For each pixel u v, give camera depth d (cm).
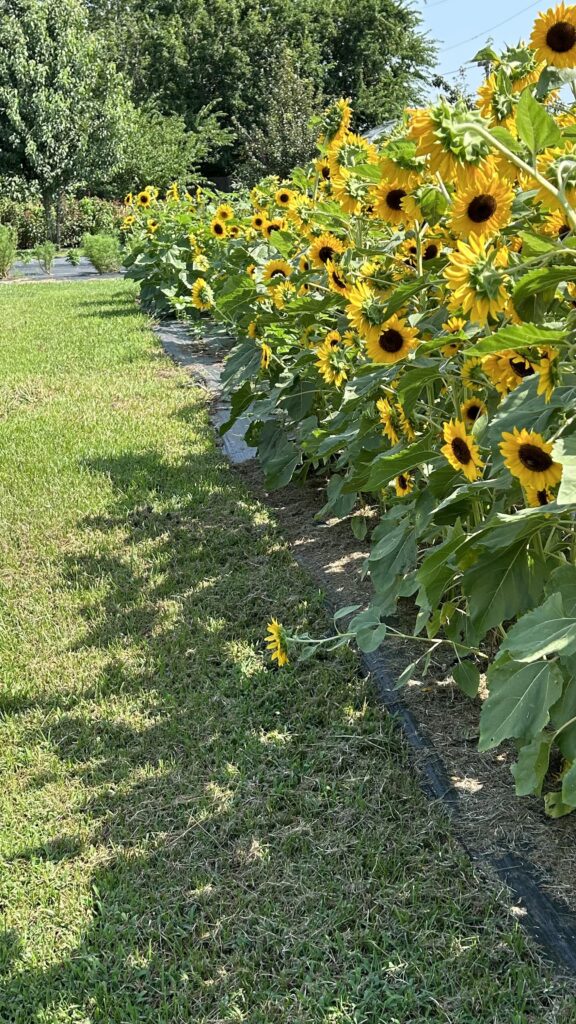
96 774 294
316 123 411
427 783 278
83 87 3150
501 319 259
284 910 238
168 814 276
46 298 1575
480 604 240
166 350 977
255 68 4519
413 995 209
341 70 4694
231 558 438
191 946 231
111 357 943
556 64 245
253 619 383
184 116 4244
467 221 216
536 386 228
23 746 314
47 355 972
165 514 497
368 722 307
